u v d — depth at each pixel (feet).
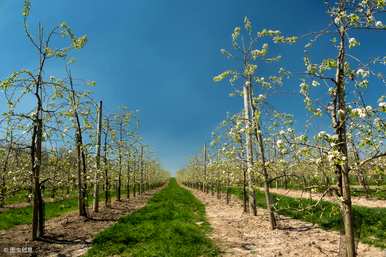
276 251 35.37
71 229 48.03
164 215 60.03
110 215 64.34
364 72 20.52
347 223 22.26
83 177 60.08
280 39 24.40
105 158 74.33
